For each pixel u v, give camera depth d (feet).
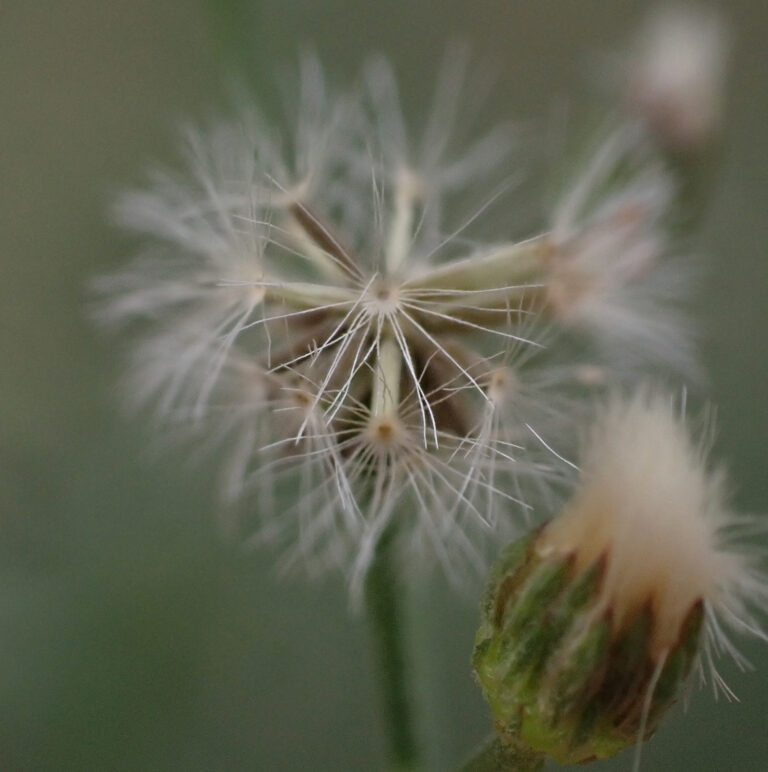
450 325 0.16
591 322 0.16
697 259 0.17
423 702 0.17
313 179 0.17
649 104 0.18
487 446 0.16
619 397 0.15
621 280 0.16
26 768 0.19
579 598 0.15
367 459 0.16
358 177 0.17
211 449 0.18
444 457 0.16
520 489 0.16
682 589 0.15
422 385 0.16
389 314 0.16
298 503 0.16
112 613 0.19
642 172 0.17
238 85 0.17
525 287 0.16
